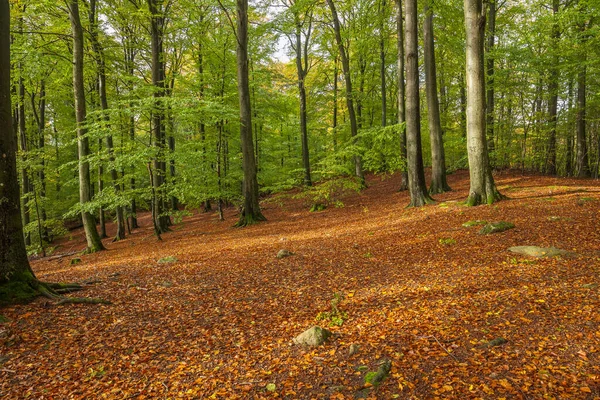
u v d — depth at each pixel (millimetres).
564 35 17172
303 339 4445
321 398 3324
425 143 24812
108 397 3578
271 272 7801
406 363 3721
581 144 18266
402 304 5320
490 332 4156
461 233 8969
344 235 11102
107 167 13211
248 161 17094
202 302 6191
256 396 3459
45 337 4711
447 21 16250
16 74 14805
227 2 18984
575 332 3908
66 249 20391
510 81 18500
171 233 18719
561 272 5652
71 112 23031
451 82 27000
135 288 6906
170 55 21750
